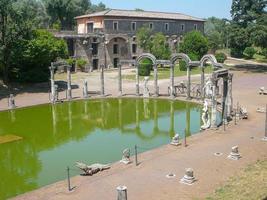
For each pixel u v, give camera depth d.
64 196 24.70
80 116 50.94
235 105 51.88
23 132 43.44
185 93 62.69
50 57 69.25
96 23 97.69
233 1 93.12
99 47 95.12
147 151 33.97
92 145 38.09
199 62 56.38
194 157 31.38
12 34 65.31
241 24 92.56
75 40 91.31
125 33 98.38
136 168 29.34
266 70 91.38
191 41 97.00
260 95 59.38
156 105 56.28
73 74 86.50
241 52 122.56
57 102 58.88
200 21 113.94
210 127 41.28
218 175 27.12
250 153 31.98
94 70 94.12
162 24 105.25
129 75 83.69
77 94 64.50
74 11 126.56
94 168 29.00
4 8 63.72
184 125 45.12
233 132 39.03
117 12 99.69
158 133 42.06
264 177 25.92
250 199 22.33
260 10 92.19
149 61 81.75
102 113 52.38
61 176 29.84
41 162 33.34
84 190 25.55
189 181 25.78
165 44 100.69
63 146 38.06
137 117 49.81
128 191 25.00
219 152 32.47
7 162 33.75
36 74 70.75
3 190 27.53
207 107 42.00
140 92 64.69
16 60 66.75
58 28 110.12
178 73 86.12
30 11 68.81
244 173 27.09
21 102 58.94
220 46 135.62
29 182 28.88
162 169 28.83
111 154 34.91
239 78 78.56
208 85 44.31
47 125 46.47
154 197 23.92
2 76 70.88
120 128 44.81
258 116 45.69
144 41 96.50
